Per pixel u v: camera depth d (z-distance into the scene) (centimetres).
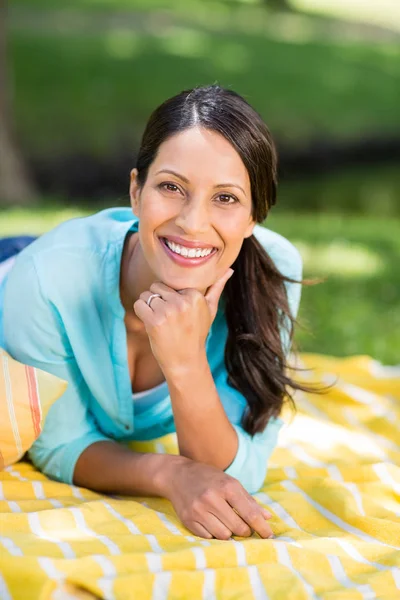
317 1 3291
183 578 299
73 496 368
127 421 394
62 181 1412
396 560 327
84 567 294
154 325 335
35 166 1405
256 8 2862
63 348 375
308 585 309
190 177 325
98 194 1426
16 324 372
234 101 335
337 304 759
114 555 304
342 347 671
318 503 380
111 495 381
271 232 414
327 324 711
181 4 2662
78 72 1736
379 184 1609
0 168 1184
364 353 666
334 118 1783
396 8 3306
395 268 875
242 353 389
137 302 341
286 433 467
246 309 385
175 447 423
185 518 343
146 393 395
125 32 2130
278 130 1691
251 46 2220
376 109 1883
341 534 357
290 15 2875
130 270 374
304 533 351
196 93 337
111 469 371
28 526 325
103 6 2441
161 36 2152
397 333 706
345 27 2814
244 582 305
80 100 1595
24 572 287
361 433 481
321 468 416
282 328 404
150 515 347
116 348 375
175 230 332
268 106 1762
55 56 1805
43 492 366
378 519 362
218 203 332
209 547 319
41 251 372
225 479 347
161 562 307
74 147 1452
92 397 393
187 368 343
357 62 2262
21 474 384
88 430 392
